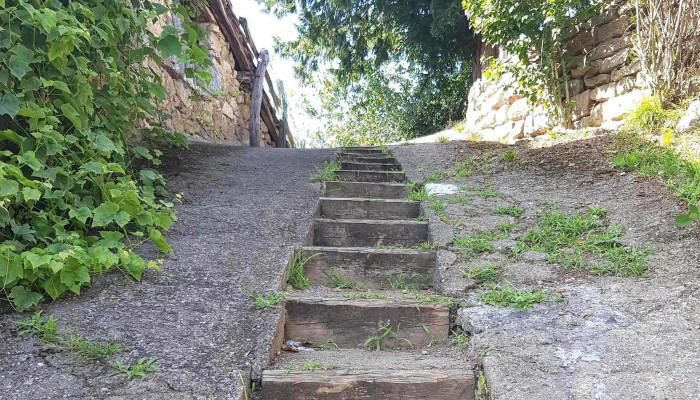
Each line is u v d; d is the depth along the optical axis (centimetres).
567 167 449
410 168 534
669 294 232
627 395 165
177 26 676
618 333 202
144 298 226
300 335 237
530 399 166
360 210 399
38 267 211
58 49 243
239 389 171
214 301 230
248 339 202
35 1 248
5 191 204
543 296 237
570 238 309
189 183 430
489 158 533
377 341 234
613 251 282
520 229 332
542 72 618
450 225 341
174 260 271
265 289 245
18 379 166
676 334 200
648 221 312
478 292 250
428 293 273
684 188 335
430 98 1384
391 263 300
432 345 234
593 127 571
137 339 194
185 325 207
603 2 579
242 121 965
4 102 226
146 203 282
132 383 168
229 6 806
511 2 593
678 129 434
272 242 309
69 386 165
